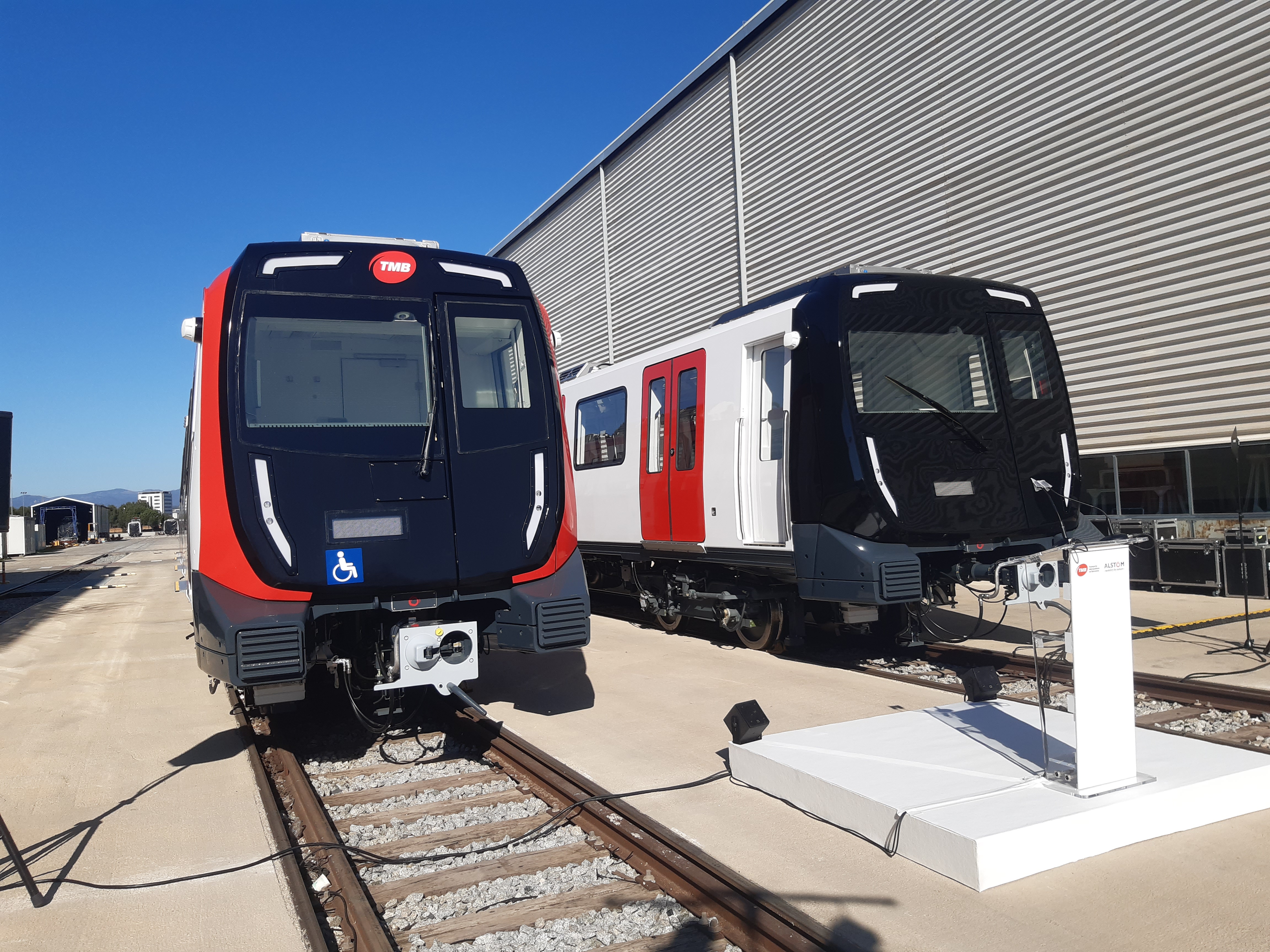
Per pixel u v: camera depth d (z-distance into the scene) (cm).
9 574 2405
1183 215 909
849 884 301
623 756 473
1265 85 833
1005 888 291
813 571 634
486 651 551
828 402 624
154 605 1470
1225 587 899
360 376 500
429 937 284
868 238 1287
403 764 501
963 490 629
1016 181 1073
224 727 592
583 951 272
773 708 557
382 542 477
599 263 2064
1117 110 959
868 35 1271
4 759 523
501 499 514
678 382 833
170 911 306
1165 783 340
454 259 544
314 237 590
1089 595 329
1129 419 987
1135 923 266
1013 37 1066
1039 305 713
